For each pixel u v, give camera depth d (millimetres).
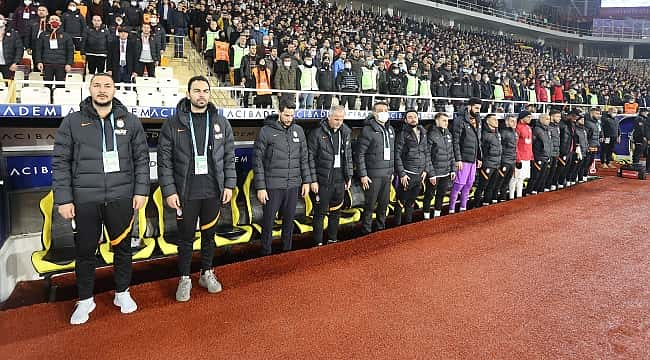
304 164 4746
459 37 23812
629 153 13680
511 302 3625
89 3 8555
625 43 36062
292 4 16406
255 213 5723
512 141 7605
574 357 2809
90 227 3133
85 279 3205
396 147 5855
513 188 8148
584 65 29531
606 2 40969
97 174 3086
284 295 3682
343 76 8891
